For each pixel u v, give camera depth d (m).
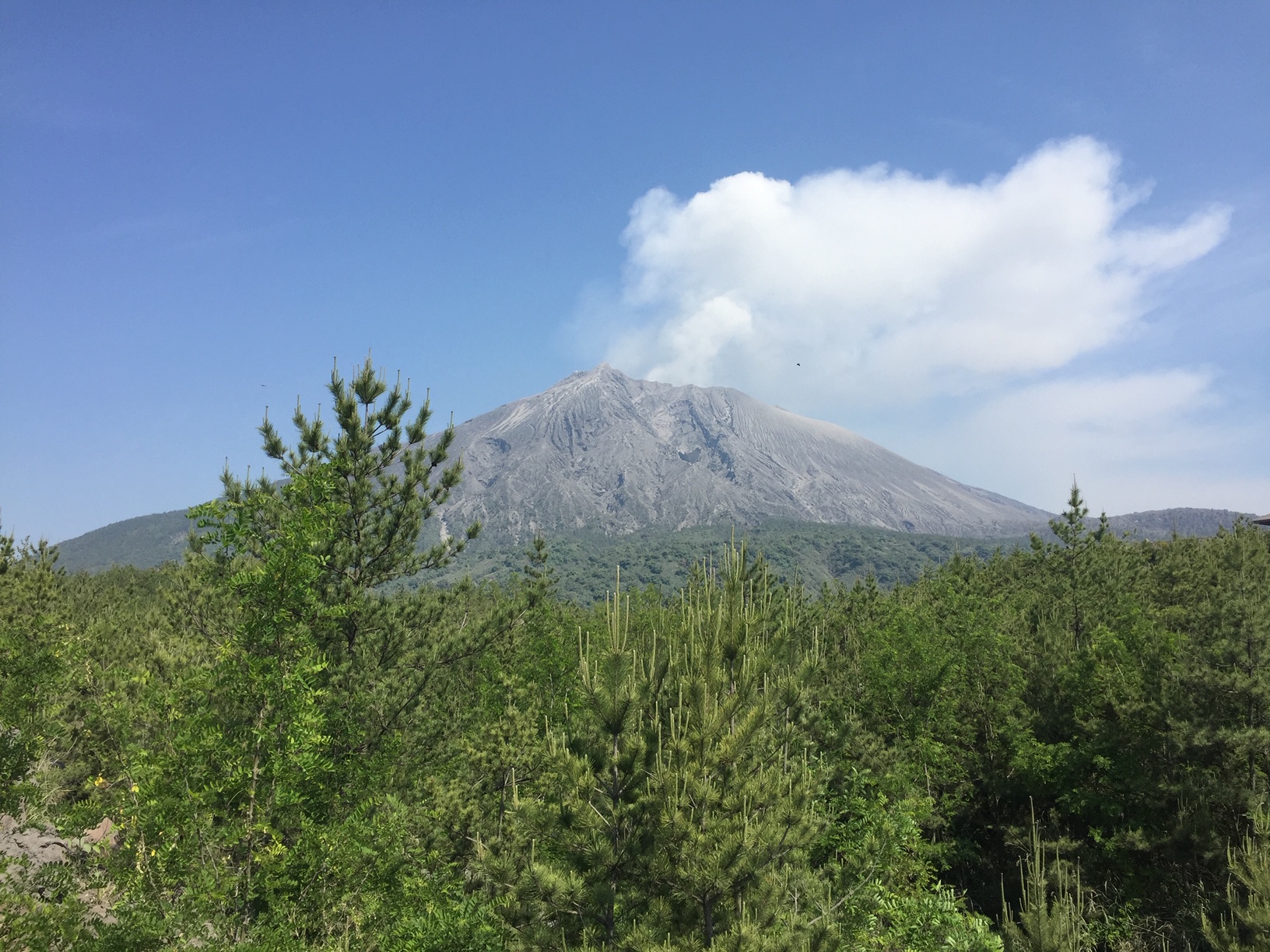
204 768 10.11
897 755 28.20
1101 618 38.22
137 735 11.95
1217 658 25.38
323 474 11.66
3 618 24.80
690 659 13.98
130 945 8.58
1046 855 27.78
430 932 11.79
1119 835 25.75
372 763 15.27
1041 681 31.56
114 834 10.78
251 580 10.70
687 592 15.58
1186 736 24.50
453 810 16.80
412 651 18.75
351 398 18.03
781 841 12.03
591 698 12.60
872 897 17.66
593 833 12.62
